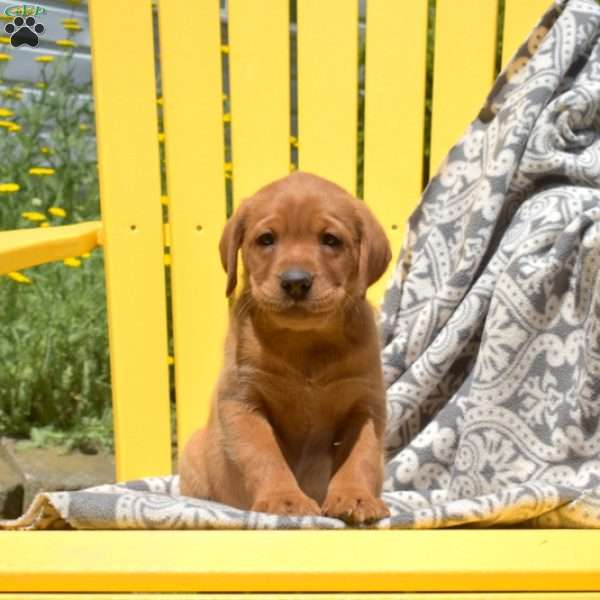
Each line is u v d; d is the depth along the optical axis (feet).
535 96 9.71
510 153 9.63
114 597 5.44
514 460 8.87
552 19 10.15
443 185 10.50
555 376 8.80
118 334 10.83
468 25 10.76
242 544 5.74
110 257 10.73
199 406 10.97
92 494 6.73
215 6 10.63
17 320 16.60
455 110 10.86
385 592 5.49
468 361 9.88
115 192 10.68
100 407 15.92
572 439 8.57
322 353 8.37
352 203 8.50
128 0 10.50
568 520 7.32
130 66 10.57
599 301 8.21
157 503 6.64
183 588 5.49
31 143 17.57
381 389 8.62
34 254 9.12
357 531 5.92
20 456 14.60
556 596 5.48
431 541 5.77
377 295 10.99
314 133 10.89
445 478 9.56
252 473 8.04
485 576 5.49
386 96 10.88
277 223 8.23
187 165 10.77
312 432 8.70
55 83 17.87
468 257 9.73
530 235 9.08
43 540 5.77
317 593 5.48
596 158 9.52
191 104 10.71
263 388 8.45
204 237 10.86
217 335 10.94
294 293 7.84
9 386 15.87
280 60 10.76
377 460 8.17
